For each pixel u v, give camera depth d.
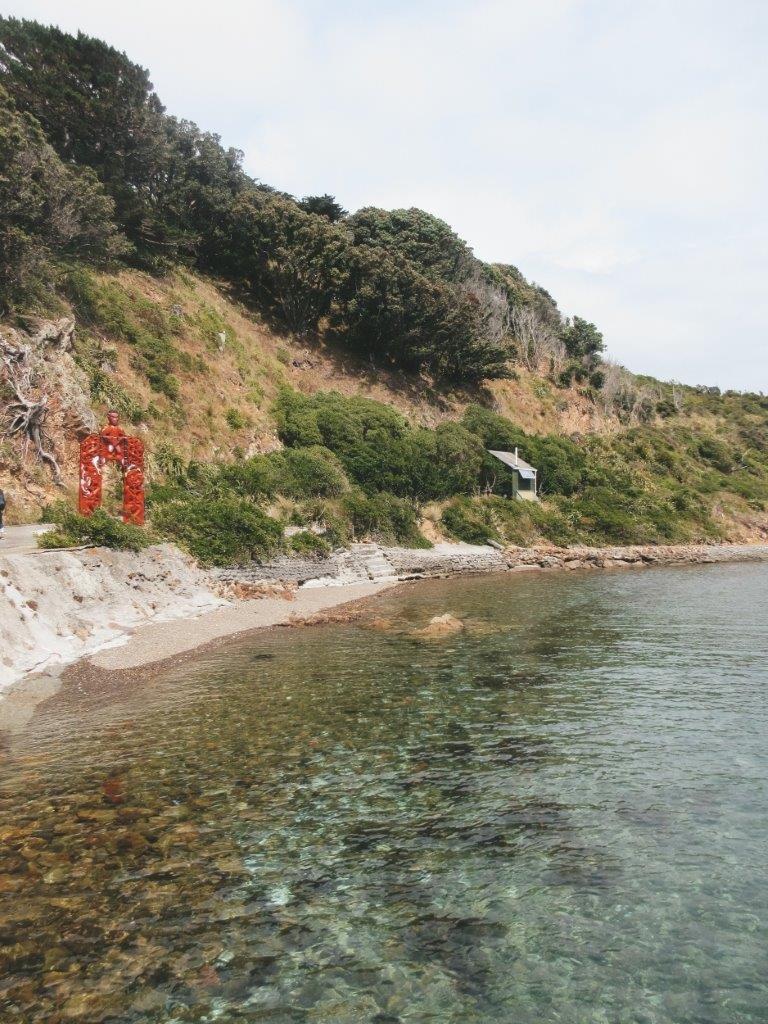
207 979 5.79
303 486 40.31
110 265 46.78
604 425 83.81
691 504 65.31
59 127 47.81
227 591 26.66
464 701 13.92
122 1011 5.39
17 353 29.86
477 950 6.26
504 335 86.44
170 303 49.09
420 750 11.13
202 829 8.38
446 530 47.62
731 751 11.09
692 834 8.36
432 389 69.12
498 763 10.58
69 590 19.25
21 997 5.50
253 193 61.59
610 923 6.67
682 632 21.72
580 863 7.70
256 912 6.73
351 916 6.70
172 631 20.47
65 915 6.58
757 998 5.73
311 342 64.81
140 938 6.28
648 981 5.92
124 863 7.55
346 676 15.98
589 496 61.44
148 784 9.68
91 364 35.44
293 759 10.71
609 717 12.88
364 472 46.66
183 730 12.06
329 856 7.79
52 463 29.70
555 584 35.78
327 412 49.81
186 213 60.72
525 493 57.84
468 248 92.12
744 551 56.62
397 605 27.66
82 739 11.56
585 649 19.11
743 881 7.37
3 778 9.84
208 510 31.06
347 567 35.12
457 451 52.44
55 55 47.12
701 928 6.61
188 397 41.78
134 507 25.92
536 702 13.88
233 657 17.97
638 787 9.69
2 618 15.93
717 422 103.19
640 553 50.28
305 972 5.92
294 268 60.94
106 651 17.67
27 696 13.91
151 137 51.12
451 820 8.68
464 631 21.78
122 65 49.12
